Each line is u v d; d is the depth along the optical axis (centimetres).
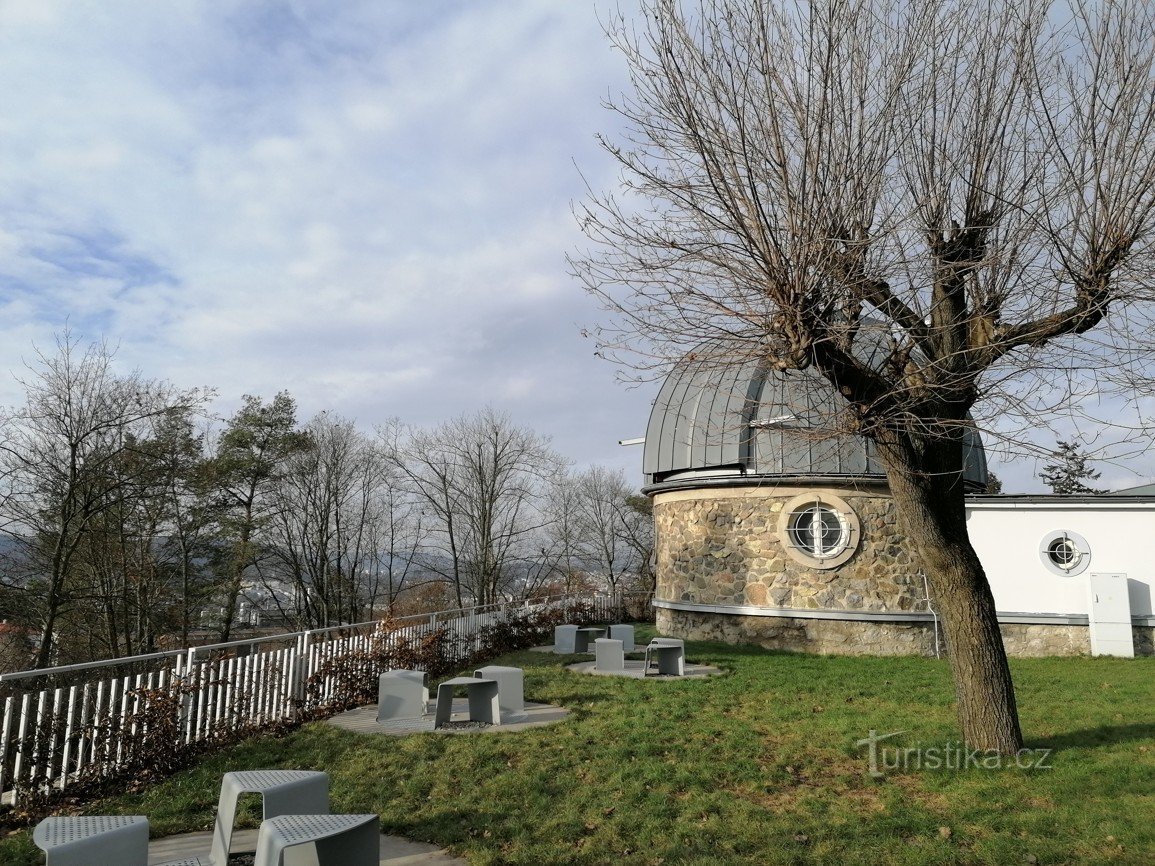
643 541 4256
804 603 1581
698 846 537
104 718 675
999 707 734
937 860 510
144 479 2217
